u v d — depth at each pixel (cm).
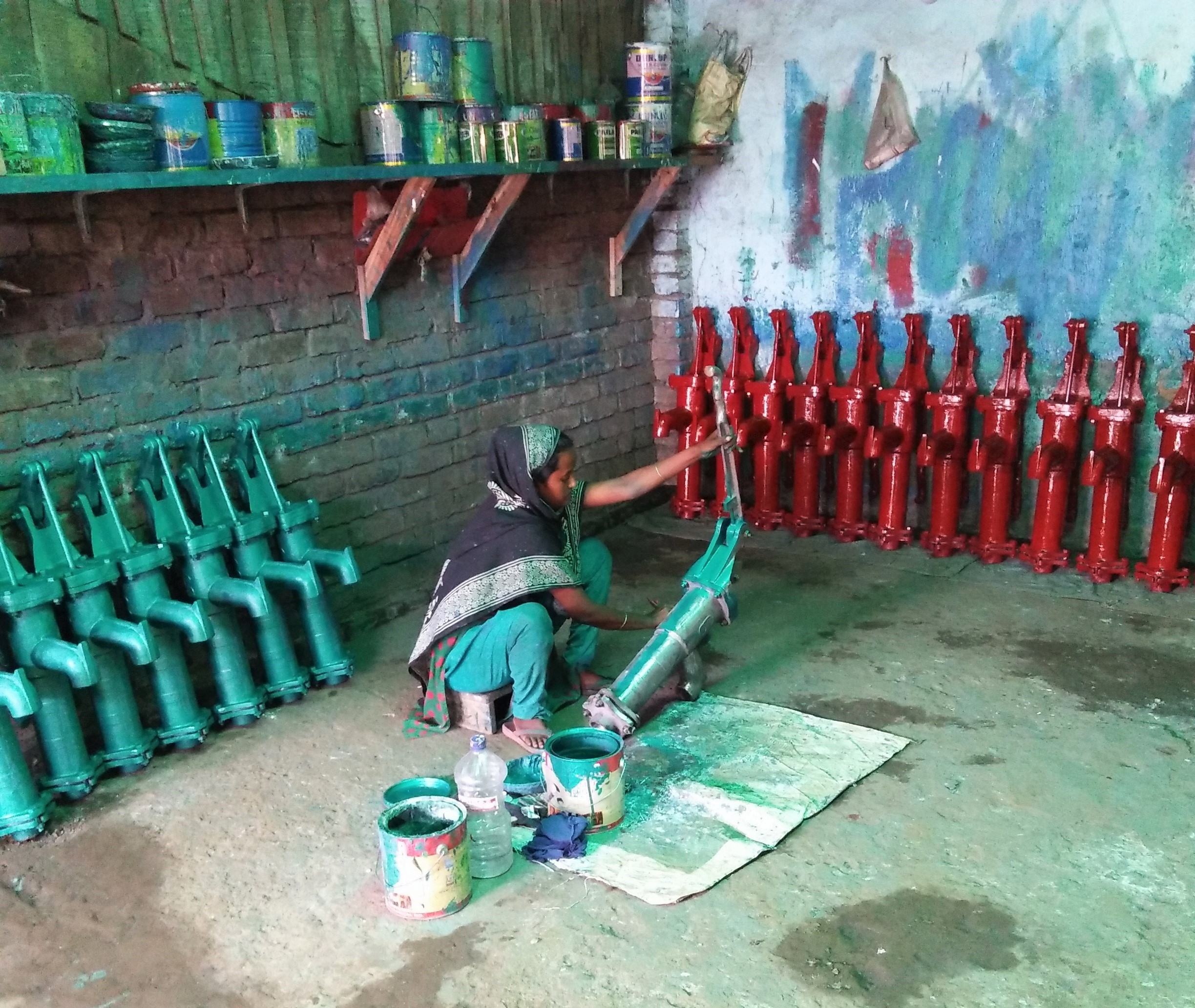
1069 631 376
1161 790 276
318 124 369
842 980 214
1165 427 389
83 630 296
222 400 354
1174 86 389
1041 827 262
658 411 489
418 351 420
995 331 449
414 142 356
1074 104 411
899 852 254
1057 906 233
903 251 463
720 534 314
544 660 304
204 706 343
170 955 230
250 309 358
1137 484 428
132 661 312
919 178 452
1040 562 429
